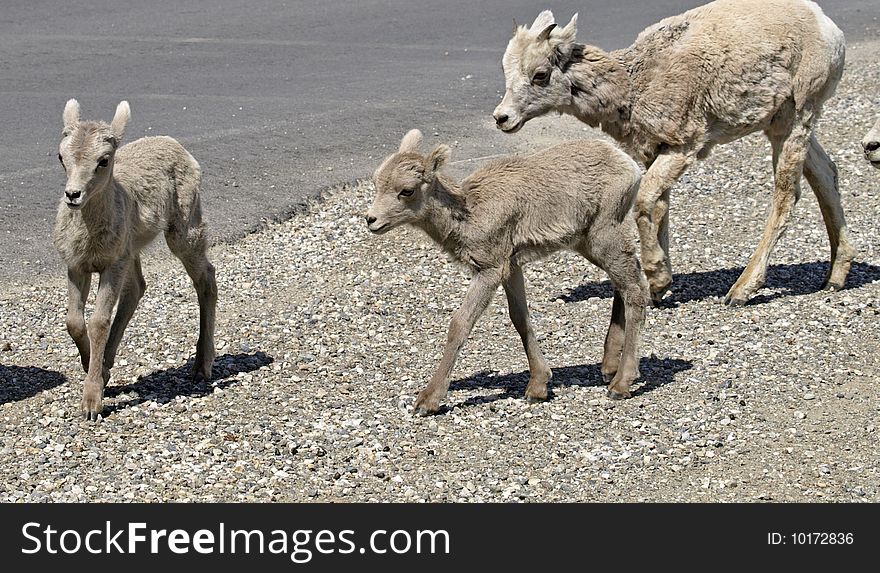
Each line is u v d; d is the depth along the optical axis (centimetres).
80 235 1770
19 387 1923
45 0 5297
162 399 1878
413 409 1819
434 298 2341
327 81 3956
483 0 5341
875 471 1655
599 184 1834
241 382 1944
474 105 3678
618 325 1912
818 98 2325
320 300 2319
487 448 1717
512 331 2181
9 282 2398
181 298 2352
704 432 1769
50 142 3234
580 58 2245
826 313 2245
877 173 3039
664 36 2266
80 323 1841
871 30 4584
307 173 3048
